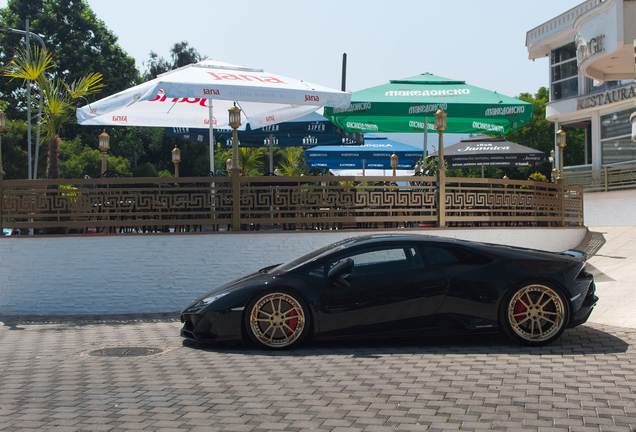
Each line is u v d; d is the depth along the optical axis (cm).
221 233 868
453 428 331
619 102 1995
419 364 493
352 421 346
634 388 403
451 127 1259
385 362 504
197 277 864
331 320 561
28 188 859
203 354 561
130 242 861
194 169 4078
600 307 736
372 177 903
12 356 566
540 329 551
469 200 953
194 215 888
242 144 1525
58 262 855
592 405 367
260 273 623
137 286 859
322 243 879
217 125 1259
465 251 571
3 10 3678
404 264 569
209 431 333
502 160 1592
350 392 409
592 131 2172
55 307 849
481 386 417
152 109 1189
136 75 4012
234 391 419
